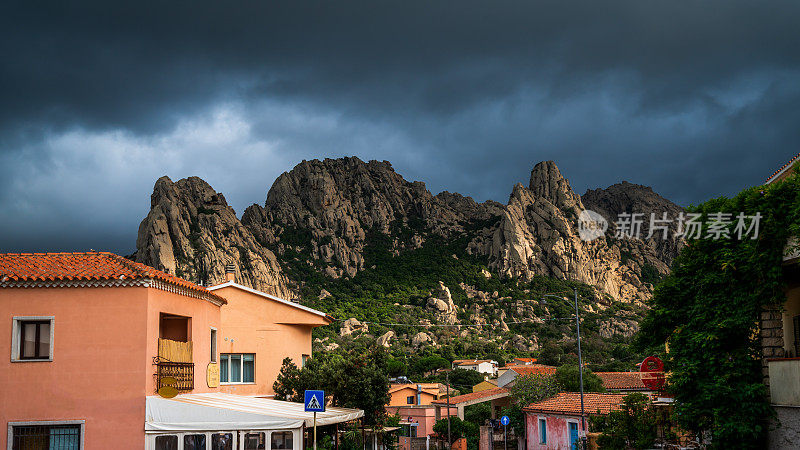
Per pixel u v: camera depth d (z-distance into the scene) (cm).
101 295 2470
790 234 2081
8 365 2417
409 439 7400
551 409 4812
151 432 2412
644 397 3712
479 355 15988
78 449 2398
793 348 2183
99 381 2428
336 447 3127
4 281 2428
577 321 4409
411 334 18650
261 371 3966
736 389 2200
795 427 2045
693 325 2392
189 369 2906
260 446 2492
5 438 2381
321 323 4131
